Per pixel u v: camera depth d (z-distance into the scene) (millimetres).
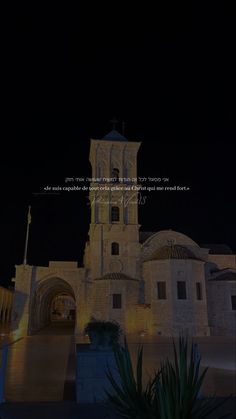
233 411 10609
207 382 15930
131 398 6398
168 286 45031
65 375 18297
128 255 49125
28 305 46688
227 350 28422
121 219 50406
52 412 11008
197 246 50844
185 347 6586
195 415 6188
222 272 50000
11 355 26188
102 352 12539
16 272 47844
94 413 10844
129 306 46219
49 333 48156
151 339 38125
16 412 11055
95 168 52062
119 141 53031
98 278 47406
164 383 6000
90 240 50844
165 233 50719
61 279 50250
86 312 47062
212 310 48188
